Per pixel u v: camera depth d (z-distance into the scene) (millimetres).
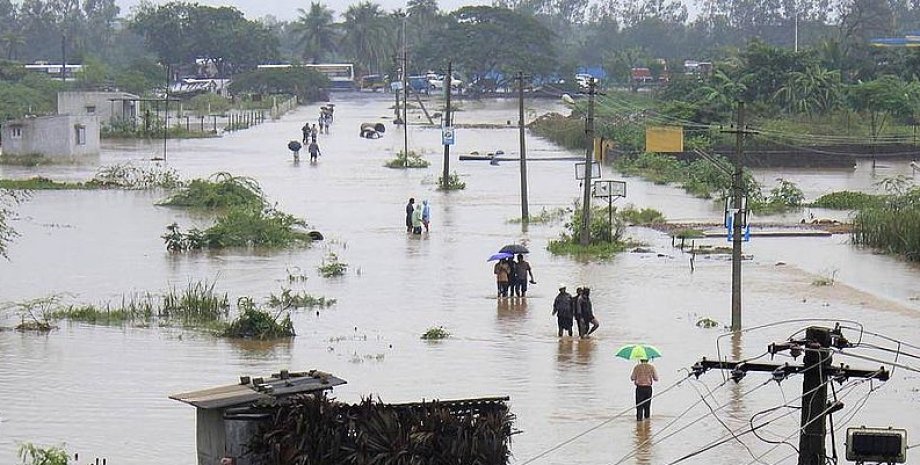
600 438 50875
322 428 36406
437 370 62344
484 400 38531
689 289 85625
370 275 89688
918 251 99500
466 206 131625
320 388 38281
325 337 69812
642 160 171750
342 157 189125
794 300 82125
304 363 63438
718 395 57594
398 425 36625
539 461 47719
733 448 49562
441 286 85750
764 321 75000
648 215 122375
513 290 82625
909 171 178750
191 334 70188
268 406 36656
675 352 66500
